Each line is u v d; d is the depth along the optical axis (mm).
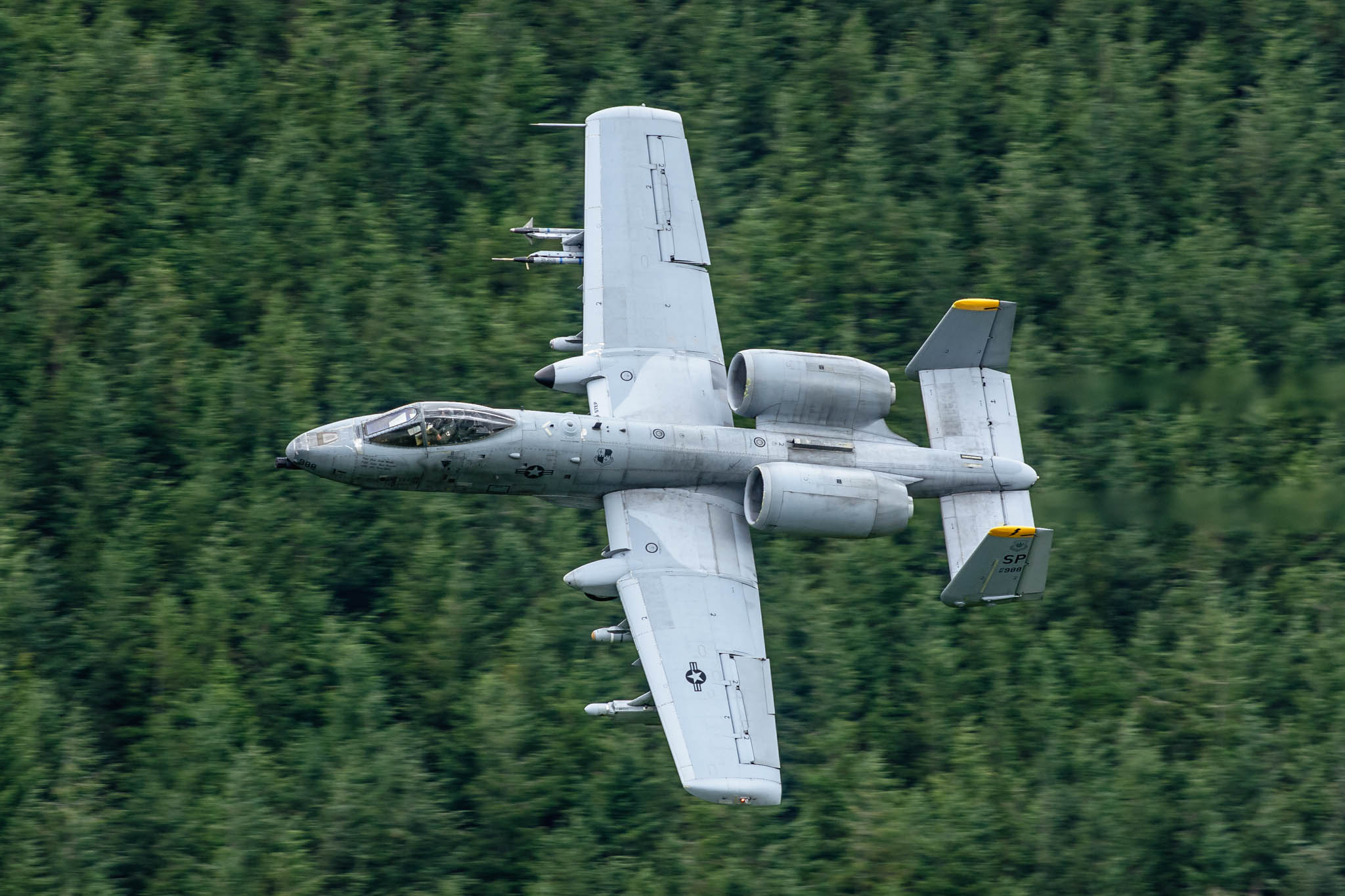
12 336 86250
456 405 65625
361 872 69625
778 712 78875
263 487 82375
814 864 70875
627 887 69250
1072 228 95125
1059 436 88375
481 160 98438
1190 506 85688
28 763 70000
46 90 96688
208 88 98562
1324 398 90312
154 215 92688
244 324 89812
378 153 97438
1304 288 95562
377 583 83750
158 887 68438
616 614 78625
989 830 72188
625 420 67125
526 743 73562
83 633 76688
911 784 77188
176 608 77000
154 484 82500
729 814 71812
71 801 69875
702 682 62125
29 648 76250
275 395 84625
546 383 69750
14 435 82688
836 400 69125
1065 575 83688
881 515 65875
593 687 75250
